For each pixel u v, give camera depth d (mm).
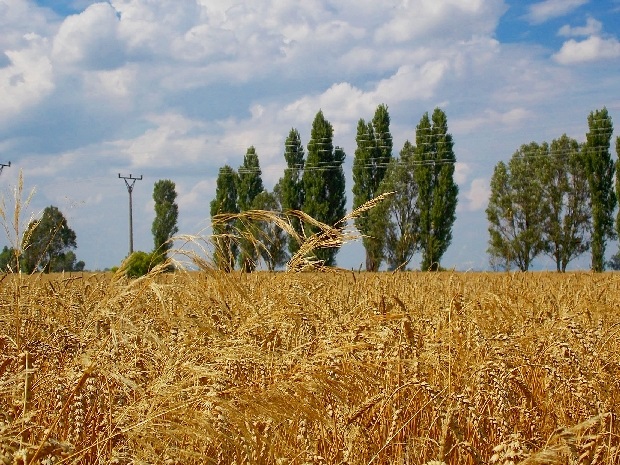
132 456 2496
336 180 69062
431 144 64438
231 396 2881
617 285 12836
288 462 2994
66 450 2307
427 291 8531
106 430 2797
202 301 3188
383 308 5773
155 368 3342
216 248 3172
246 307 3740
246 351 3062
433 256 62125
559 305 8094
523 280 10977
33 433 2826
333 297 6520
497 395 3965
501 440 3637
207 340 3277
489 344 4863
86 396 2904
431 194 62438
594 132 64875
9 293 3830
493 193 65438
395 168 63312
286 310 3945
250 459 2635
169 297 3023
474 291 9039
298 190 70250
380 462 3807
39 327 4562
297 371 3096
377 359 3887
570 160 64812
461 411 3934
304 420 3346
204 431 2484
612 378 4457
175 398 2703
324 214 67312
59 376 3119
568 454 2332
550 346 4656
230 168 73688
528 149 66312
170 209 73375
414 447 3762
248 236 3484
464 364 4430
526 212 64062
